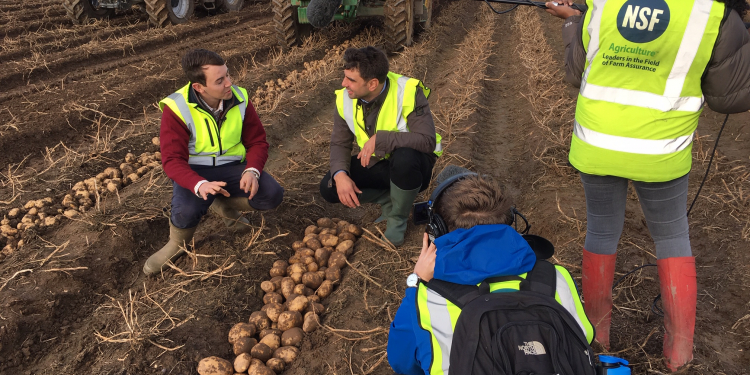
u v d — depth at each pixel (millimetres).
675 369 2152
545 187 4109
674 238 2031
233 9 12461
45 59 7547
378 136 2969
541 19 12195
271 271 3143
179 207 2908
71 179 4418
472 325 1321
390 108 3016
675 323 2078
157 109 6316
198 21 11055
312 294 2986
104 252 3223
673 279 2033
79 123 5602
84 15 10016
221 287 2957
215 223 3598
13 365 2488
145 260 3340
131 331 2520
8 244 3459
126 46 8641
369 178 3373
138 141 5215
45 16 10523
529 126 5504
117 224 3422
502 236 1467
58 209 3916
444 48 9359
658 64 1720
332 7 4648
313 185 4332
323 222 3699
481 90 6625
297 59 8250
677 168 1853
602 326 2291
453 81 6805
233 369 2422
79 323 2795
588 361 1334
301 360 2506
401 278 3109
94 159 4746
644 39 1696
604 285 2205
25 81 6859
